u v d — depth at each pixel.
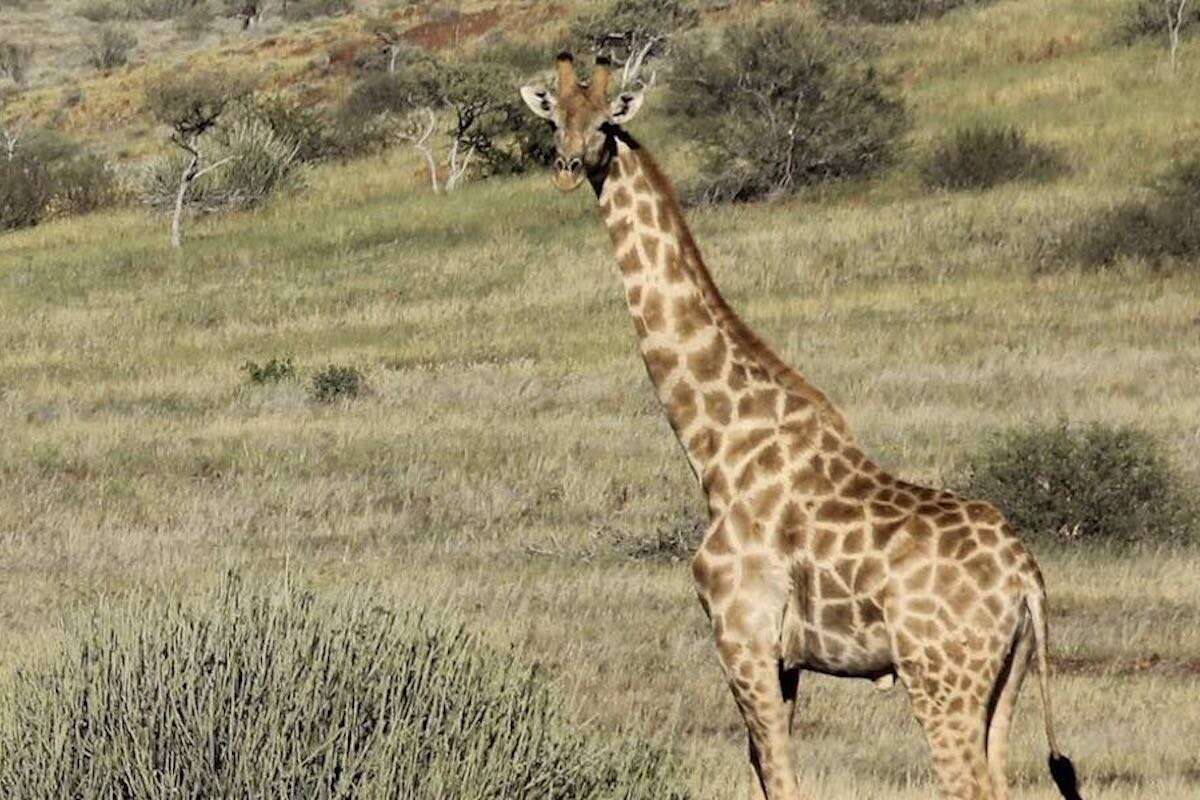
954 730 12.99
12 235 99.81
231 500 39.84
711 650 25.70
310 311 70.06
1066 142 81.75
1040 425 37.09
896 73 96.94
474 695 12.84
